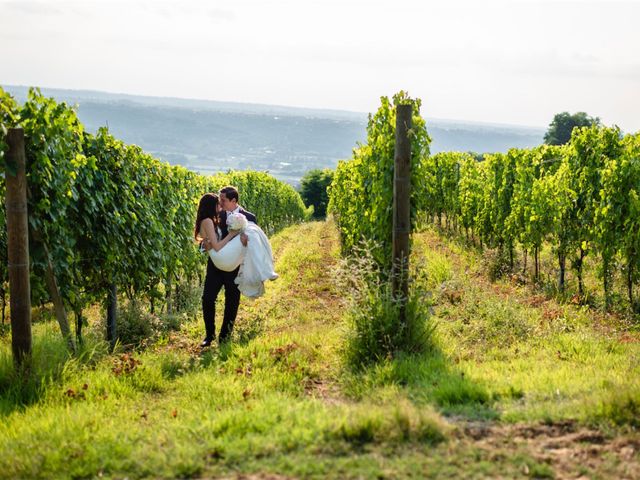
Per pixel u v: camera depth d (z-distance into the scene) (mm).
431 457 3783
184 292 12328
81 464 3926
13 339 5887
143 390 5922
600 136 11695
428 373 5699
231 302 8281
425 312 6898
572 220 11750
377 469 3611
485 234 18531
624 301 9953
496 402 4832
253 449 3965
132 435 4387
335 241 24844
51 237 6922
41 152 6289
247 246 8203
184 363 6785
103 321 9008
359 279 7148
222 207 8516
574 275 12312
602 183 10531
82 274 8180
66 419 4758
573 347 7000
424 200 7781
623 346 7066
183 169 13336
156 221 10344
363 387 5652
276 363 6621
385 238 7758
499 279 13266
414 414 4246
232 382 5914
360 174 10719
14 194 5707
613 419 4238
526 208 13820
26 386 5672
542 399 4871
